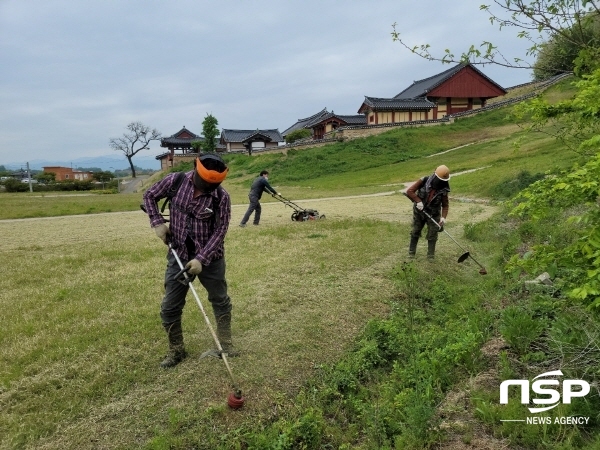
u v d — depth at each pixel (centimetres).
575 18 309
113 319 510
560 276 536
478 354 421
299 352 446
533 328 429
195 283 630
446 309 574
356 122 5059
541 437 304
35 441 320
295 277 667
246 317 518
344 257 780
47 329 487
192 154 6031
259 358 428
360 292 607
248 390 377
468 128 4178
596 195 281
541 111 334
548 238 749
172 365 414
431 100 4709
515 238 812
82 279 680
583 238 287
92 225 1394
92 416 345
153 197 395
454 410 348
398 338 471
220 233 395
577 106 309
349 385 406
